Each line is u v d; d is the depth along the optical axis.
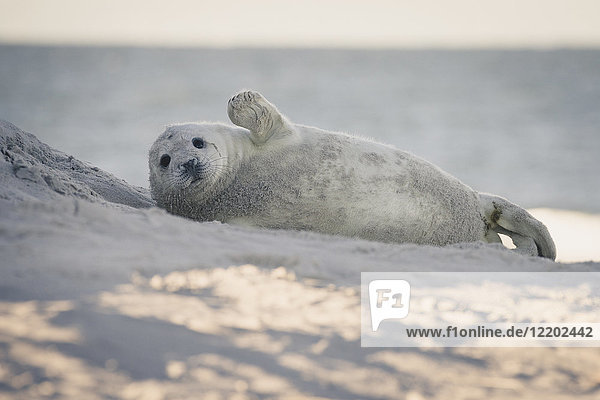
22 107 143.62
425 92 190.50
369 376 9.17
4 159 18.27
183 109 148.62
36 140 23.28
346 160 20.23
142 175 75.81
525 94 181.12
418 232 20.77
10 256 11.27
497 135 114.94
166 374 8.55
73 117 130.50
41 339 8.83
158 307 10.08
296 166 19.95
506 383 9.41
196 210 20.42
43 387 8.02
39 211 13.97
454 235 21.52
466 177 82.50
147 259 11.91
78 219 13.79
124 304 10.01
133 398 8.04
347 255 14.41
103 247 12.32
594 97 171.50
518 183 78.31
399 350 9.97
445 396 8.94
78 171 22.89
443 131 120.81
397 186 20.41
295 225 19.88
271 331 9.95
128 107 149.25
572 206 65.06
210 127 20.53
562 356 10.35
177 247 13.04
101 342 8.95
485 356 10.15
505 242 34.75
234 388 8.47
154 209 16.61
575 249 42.28
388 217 20.23
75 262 11.23
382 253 15.07
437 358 9.91
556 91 187.75
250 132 20.28
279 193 19.83
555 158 93.62
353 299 11.55
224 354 9.16
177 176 19.58
